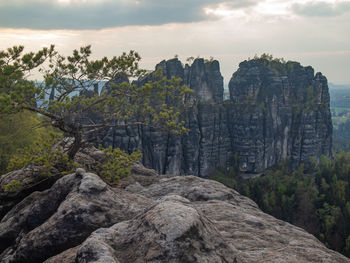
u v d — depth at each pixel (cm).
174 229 672
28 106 1877
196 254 646
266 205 16162
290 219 15538
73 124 2086
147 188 2170
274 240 1059
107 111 2555
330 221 13825
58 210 1265
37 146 2305
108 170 2247
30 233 1266
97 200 1313
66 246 1194
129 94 2373
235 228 1169
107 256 652
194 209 767
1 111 1742
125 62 2300
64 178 1510
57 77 2206
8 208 1908
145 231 726
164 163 18962
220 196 1858
